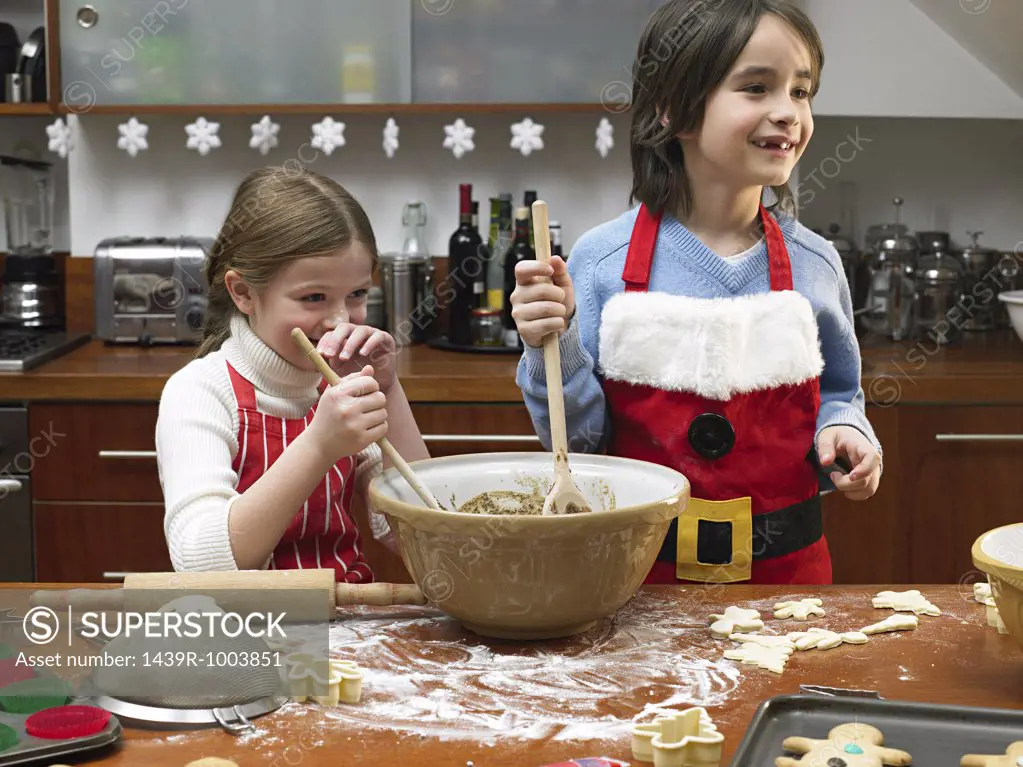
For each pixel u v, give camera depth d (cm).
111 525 242
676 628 109
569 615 102
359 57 266
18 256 288
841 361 150
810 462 143
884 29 267
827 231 295
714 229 146
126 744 84
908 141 291
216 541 117
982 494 240
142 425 239
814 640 104
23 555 242
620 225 150
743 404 138
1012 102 267
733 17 132
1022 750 77
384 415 116
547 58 266
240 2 265
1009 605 91
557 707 91
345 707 91
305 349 117
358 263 130
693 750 80
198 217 291
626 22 264
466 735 86
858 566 242
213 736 85
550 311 114
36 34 279
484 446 238
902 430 238
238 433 132
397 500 104
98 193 290
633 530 100
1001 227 295
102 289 267
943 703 90
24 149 296
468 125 288
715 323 137
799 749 79
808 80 136
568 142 288
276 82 267
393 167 290
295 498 117
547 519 97
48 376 237
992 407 237
